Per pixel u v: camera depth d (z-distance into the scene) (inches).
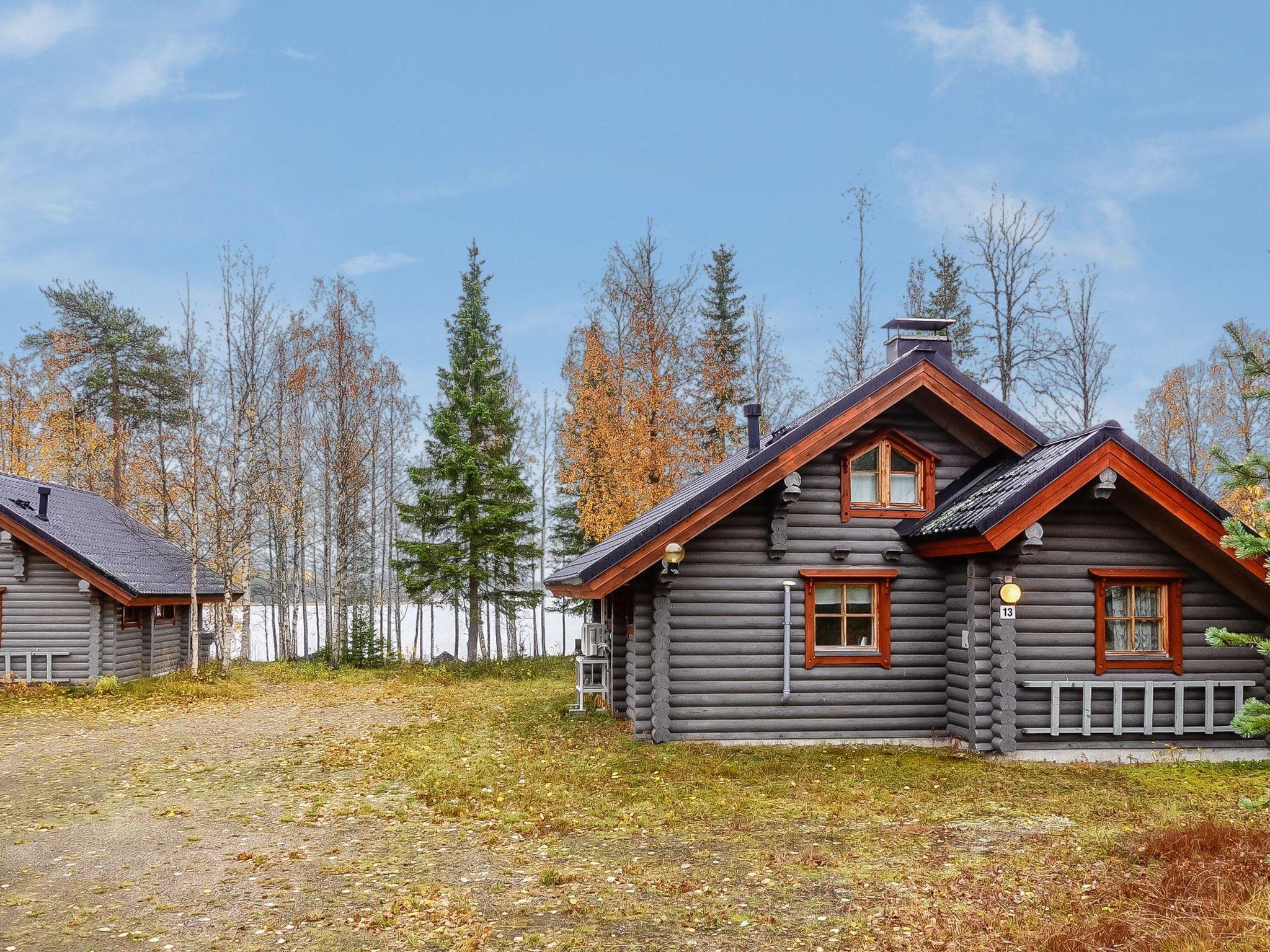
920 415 578.6
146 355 1598.2
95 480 1520.7
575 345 1263.5
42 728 632.4
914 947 234.5
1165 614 525.7
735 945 241.3
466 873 305.6
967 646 516.4
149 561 986.1
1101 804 393.1
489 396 1245.7
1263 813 361.4
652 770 465.1
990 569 510.0
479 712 717.9
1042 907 259.9
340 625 1238.9
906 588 555.8
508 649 1899.6
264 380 1083.3
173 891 290.8
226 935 253.6
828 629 557.6
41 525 830.5
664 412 1063.6
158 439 1384.1
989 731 506.6
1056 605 516.7
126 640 906.7
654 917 262.4
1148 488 484.4
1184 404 1414.9
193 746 558.9
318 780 458.3
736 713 538.9
